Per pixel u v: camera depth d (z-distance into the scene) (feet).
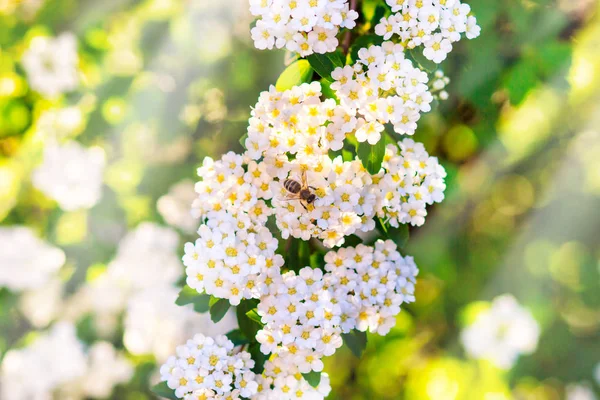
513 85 2.08
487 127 2.22
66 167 2.33
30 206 2.41
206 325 2.31
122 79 2.36
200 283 1.72
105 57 2.35
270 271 1.73
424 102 1.73
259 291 1.73
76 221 2.38
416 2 1.72
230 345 1.76
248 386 1.75
